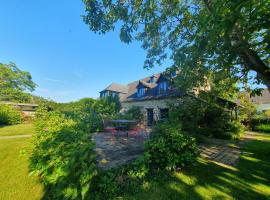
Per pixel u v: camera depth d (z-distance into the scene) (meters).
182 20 6.94
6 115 19.20
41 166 4.97
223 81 10.08
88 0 5.14
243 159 6.91
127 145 8.16
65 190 3.42
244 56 4.98
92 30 5.56
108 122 13.29
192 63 7.36
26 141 9.90
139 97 23.02
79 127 5.72
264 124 18.67
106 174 4.41
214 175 5.12
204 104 12.00
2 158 7.37
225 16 3.49
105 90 28.84
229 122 12.60
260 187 4.45
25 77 41.66
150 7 6.25
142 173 4.62
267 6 3.21
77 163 3.46
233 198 3.91
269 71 4.68
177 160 5.29
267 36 3.86
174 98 15.59
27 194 4.51
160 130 6.24
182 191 4.17
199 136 10.38
